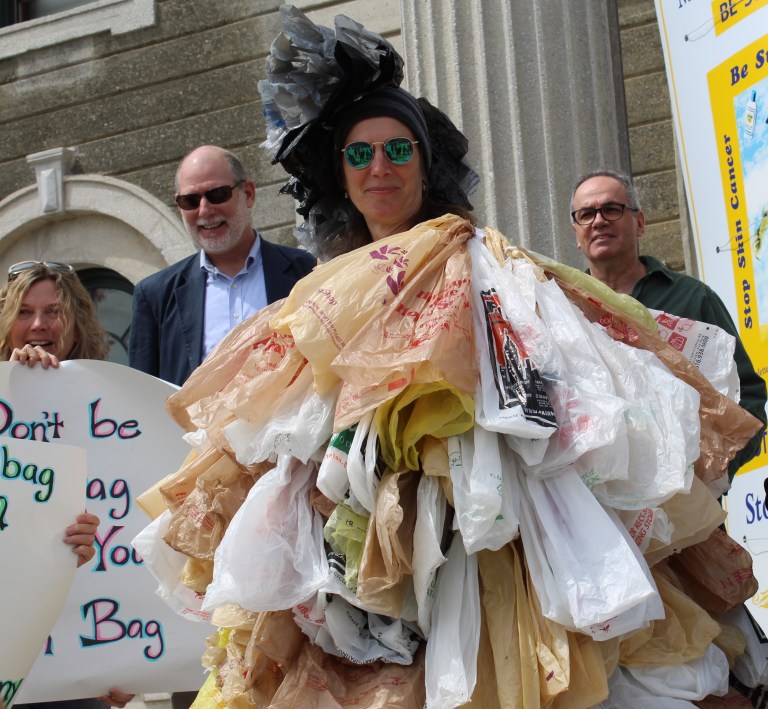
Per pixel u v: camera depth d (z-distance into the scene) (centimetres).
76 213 808
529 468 209
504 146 486
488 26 492
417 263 222
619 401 207
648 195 639
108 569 345
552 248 478
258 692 224
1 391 348
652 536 219
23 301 385
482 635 214
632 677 222
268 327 237
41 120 829
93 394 354
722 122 428
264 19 753
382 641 215
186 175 423
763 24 409
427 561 206
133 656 340
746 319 420
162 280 432
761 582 400
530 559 208
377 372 207
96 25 809
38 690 336
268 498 220
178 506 239
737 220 423
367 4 688
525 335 214
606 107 500
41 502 294
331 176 278
